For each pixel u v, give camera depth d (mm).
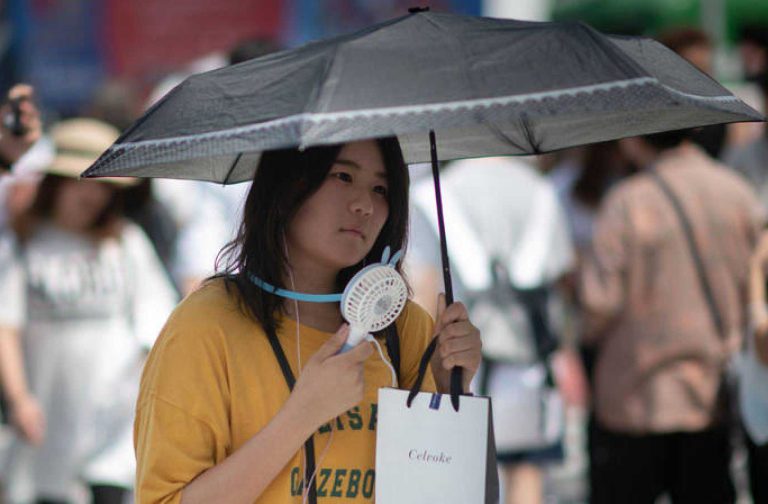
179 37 37188
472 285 17797
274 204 9336
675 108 8578
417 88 8086
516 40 8484
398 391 9398
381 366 9820
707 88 9242
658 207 18141
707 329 18078
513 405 17859
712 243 18109
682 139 18328
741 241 18188
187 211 18828
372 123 7852
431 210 17797
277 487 9281
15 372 17844
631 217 18219
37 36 37906
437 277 17719
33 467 18141
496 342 17844
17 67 37969
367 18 36438
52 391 18031
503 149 10906
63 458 18031
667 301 18125
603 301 18312
